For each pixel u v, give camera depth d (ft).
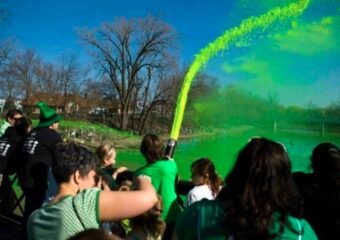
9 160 17.49
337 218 8.71
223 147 103.04
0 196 19.17
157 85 198.29
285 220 6.47
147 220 10.02
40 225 7.47
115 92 218.79
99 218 7.34
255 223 6.39
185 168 95.40
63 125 186.09
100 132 187.62
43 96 233.55
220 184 13.21
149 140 13.32
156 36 193.98
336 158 9.00
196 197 12.73
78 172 8.05
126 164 111.55
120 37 206.80
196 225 6.82
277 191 6.59
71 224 7.20
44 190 16.15
